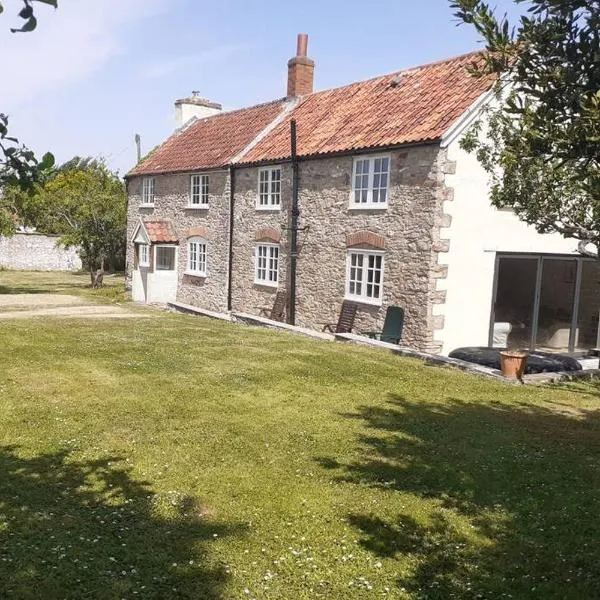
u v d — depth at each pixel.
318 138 18.73
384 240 15.69
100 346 13.14
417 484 6.52
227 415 8.62
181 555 4.92
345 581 4.67
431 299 14.51
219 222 22.58
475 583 4.71
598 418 9.45
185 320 18.70
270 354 12.96
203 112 30.17
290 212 19.09
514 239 15.46
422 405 9.66
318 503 5.96
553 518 5.83
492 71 4.59
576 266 16.92
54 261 44.22
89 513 5.54
